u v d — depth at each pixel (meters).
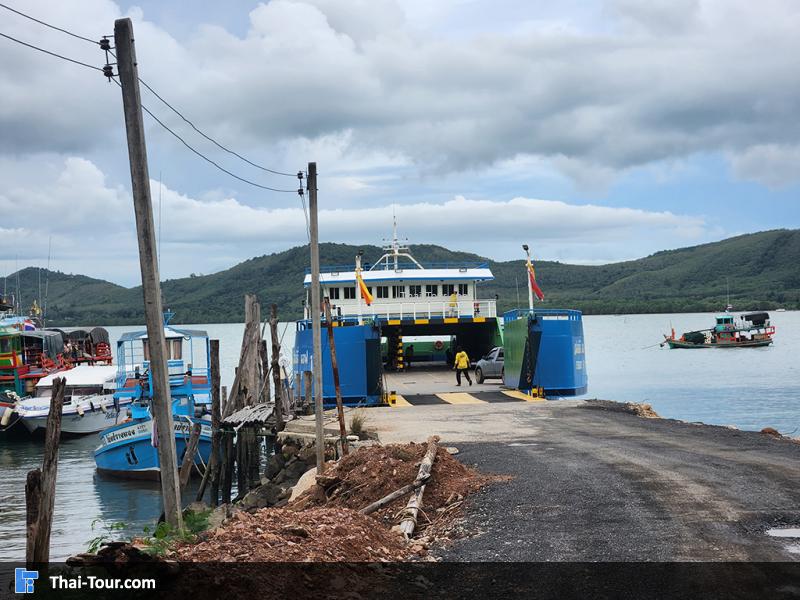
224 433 27.55
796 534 10.66
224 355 116.88
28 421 44.72
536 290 34.44
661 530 11.05
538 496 13.60
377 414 27.20
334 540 10.55
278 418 26.67
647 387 63.34
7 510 27.28
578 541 10.82
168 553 9.86
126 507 27.48
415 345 56.31
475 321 41.16
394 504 14.31
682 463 15.98
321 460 19.64
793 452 17.42
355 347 31.72
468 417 25.88
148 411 36.16
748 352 105.19
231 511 21.66
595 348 122.12
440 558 10.62
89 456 39.41
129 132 12.89
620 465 16.02
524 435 21.47
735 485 13.63
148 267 12.91
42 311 71.12
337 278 42.50
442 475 15.70
